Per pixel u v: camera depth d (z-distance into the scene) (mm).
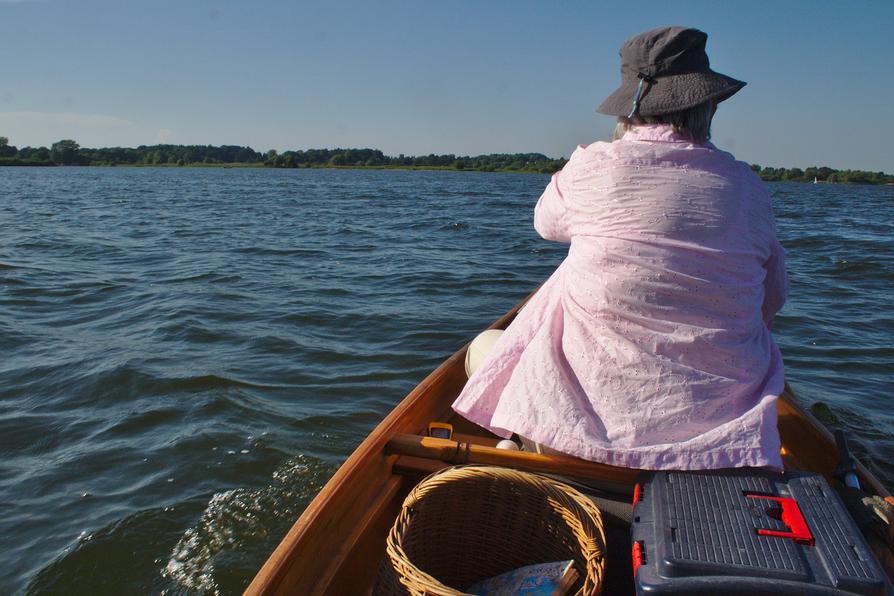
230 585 3004
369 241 13906
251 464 3949
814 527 1467
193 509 3520
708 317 1742
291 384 5164
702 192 1752
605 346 1789
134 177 64812
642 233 1748
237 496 3635
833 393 5199
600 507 1927
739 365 1748
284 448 4129
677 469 1663
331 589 1837
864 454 4188
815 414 4754
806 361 6031
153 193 34062
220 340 6230
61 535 3324
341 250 12445
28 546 3250
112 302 7738
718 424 1712
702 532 1468
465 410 2090
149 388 5027
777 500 1550
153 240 13688
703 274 1729
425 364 5660
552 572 1646
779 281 1992
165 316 7027
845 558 1382
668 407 1717
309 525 1869
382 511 2164
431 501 1815
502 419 1885
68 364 5520
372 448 2240
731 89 1810
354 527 2055
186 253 11781
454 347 6125
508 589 1663
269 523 3426
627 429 1732
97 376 5246
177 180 55719
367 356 5848
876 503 1754
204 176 72000
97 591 2979
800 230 18984
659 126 1855
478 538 1892
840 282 10180
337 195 34375
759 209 1828
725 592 1349
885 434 4473
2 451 4129
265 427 4406
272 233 15383
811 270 11375
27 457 4062
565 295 1904
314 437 4285
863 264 11938
